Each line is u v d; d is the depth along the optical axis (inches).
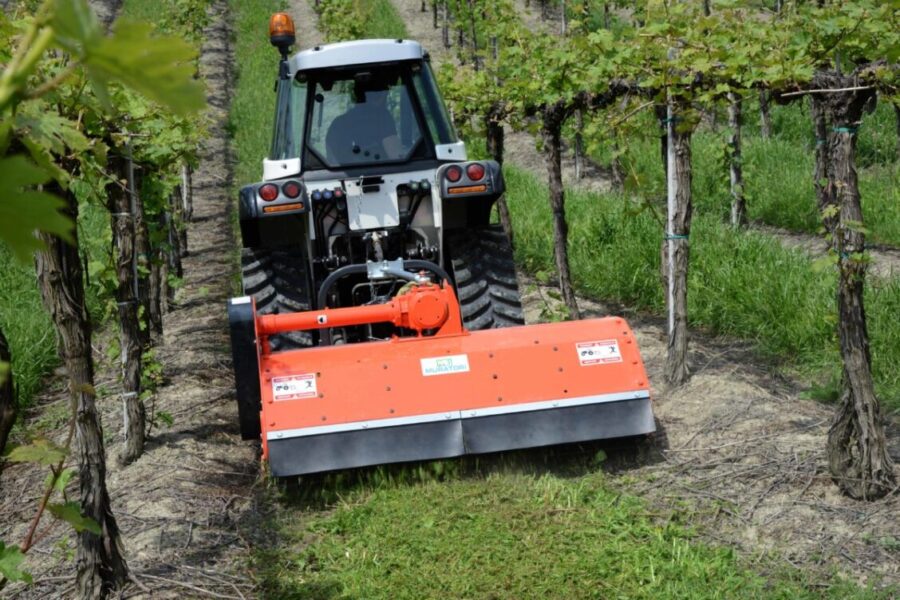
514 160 732.7
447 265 232.8
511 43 407.5
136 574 161.5
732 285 327.3
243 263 225.8
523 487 186.1
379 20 1102.4
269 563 167.0
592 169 692.1
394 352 191.9
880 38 180.7
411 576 156.3
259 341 190.1
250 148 761.0
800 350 281.6
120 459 221.3
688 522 175.9
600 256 398.6
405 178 223.0
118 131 216.8
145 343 284.8
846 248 179.5
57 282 147.6
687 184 252.4
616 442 204.1
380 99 224.8
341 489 191.9
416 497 182.9
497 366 191.9
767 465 196.9
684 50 227.9
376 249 217.9
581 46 256.1
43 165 33.5
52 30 19.1
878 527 169.8
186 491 201.0
